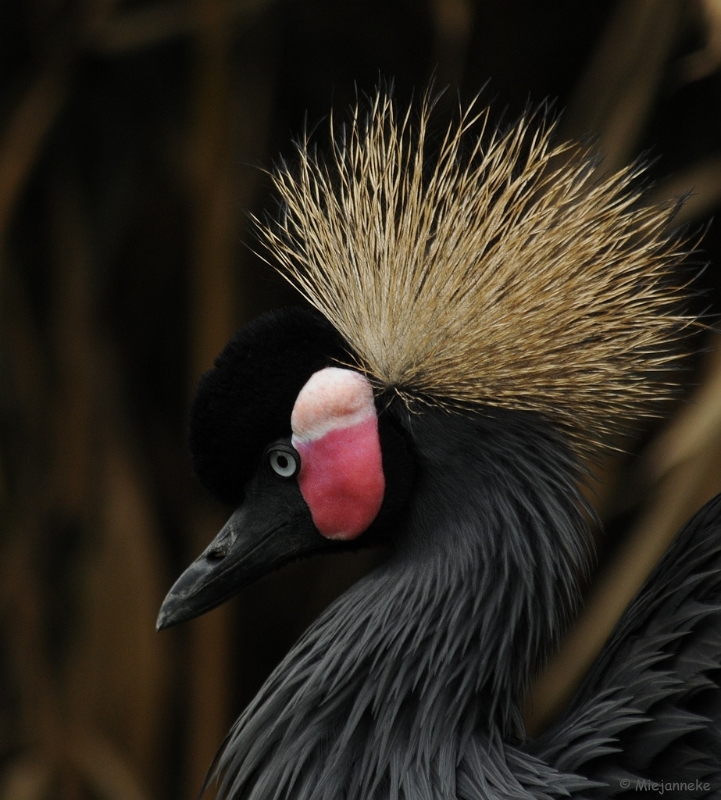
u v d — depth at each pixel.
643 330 5.82
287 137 7.02
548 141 5.87
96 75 7.03
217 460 5.83
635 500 6.24
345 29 6.82
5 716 6.76
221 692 6.30
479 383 5.81
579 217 5.82
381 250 5.83
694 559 5.83
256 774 5.82
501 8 6.41
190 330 6.51
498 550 5.81
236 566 5.83
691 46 6.23
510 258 5.82
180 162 6.90
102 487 6.49
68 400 6.59
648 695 5.80
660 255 5.83
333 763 5.79
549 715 6.14
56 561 6.77
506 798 5.78
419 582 5.81
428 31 6.71
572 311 5.81
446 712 5.80
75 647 6.39
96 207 7.16
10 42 6.84
